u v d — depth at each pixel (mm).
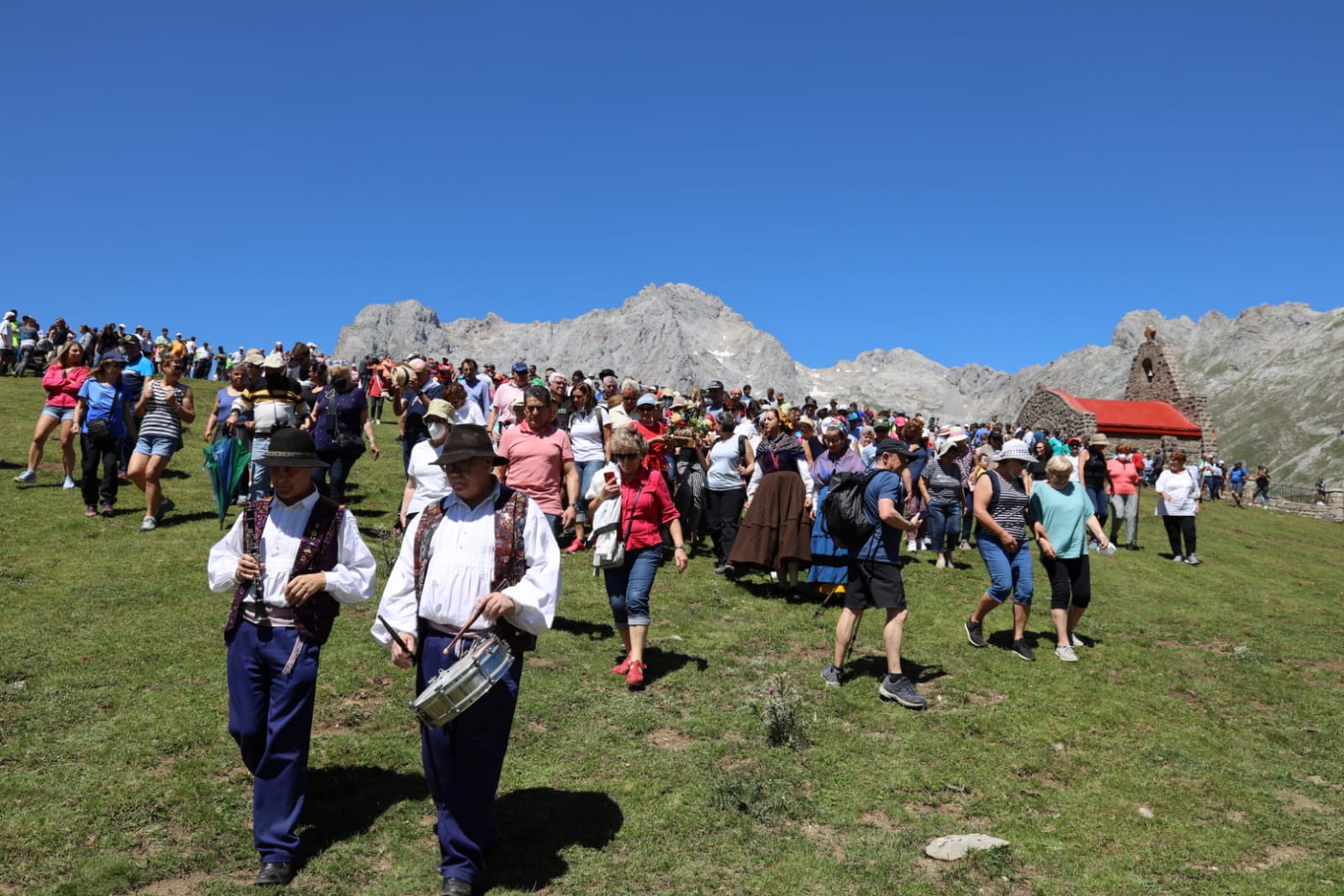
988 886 4598
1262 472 39406
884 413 17625
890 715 6840
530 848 4664
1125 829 5355
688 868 4574
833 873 4586
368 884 4305
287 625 4410
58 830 4582
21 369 27531
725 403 14117
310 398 11805
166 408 11055
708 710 6672
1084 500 8766
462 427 4391
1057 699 7496
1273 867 5027
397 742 5805
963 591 11203
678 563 7258
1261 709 7965
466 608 4246
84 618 7707
